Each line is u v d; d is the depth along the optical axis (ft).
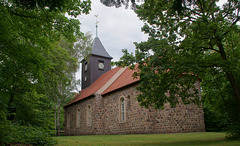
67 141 39.73
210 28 27.66
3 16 16.92
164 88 33.58
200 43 30.04
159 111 52.70
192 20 31.71
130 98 59.62
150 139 38.47
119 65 33.27
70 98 109.09
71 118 96.68
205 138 35.50
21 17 18.83
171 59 30.83
